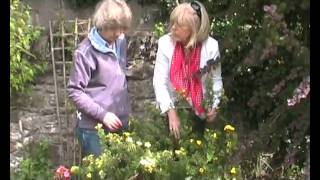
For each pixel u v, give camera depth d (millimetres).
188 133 3820
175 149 3869
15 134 5535
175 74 3715
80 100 3680
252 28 3811
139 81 5355
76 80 3695
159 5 5383
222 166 3746
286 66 3527
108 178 3613
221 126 3965
